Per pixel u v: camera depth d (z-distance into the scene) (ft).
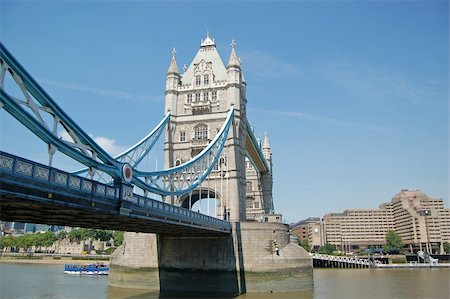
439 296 168.35
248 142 257.75
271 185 370.94
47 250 555.28
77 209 78.43
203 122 219.61
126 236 192.24
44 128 67.72
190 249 182.29
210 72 228.02
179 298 156.56
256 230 182.29
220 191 206.18
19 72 64.54
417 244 602.85
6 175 60.29
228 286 175.94
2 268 329.52
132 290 178.81
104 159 86.74
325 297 163.22
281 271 179.32
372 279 246.88
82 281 226.79
